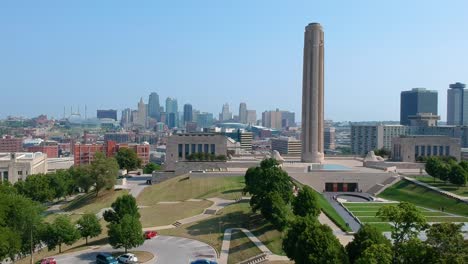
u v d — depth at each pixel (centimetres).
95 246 13488
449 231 7312
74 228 13462
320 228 9269
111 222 13900
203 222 15338
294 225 9800
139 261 11712
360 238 8769
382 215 8575
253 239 12962
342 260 8550
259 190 14500
